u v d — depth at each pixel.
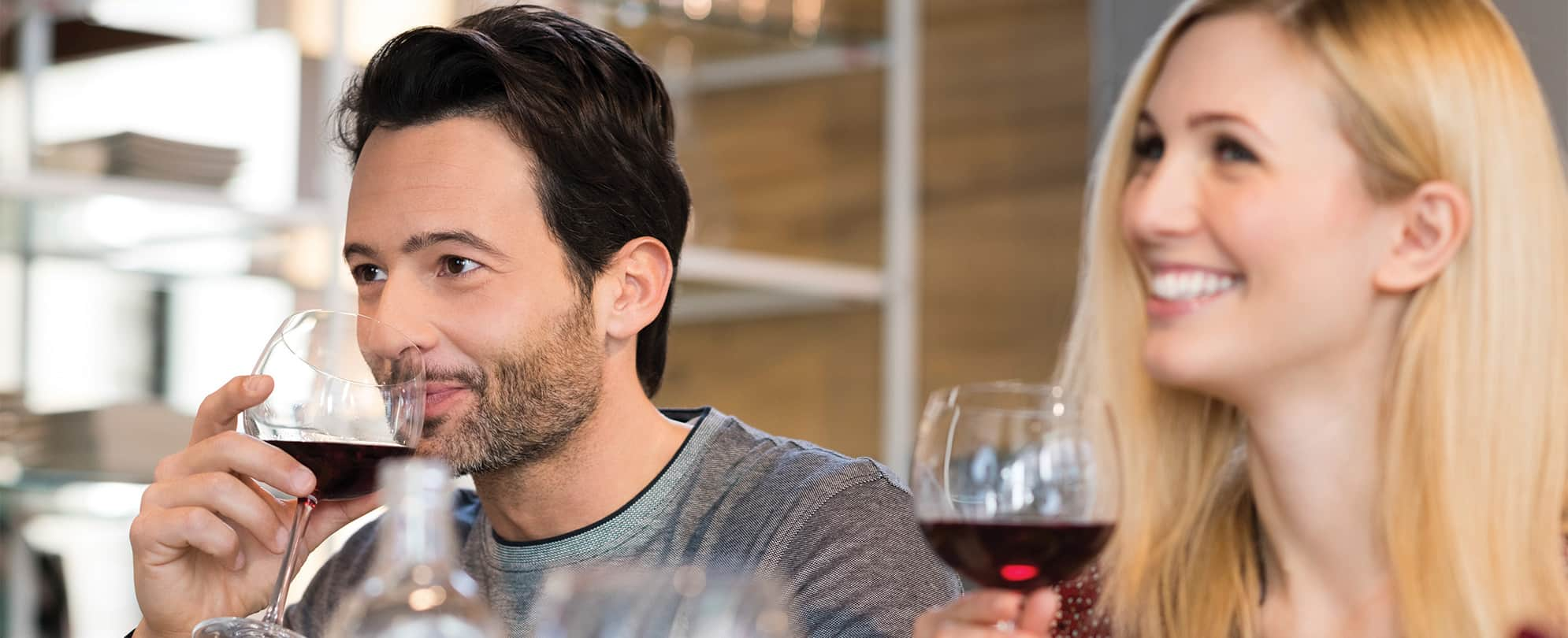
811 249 4.81
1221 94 1.63
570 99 2.19
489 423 2.13
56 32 3.63
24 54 3.60
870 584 2.05
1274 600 1.82
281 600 1.87
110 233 3.70
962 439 1.46
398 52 2.18
